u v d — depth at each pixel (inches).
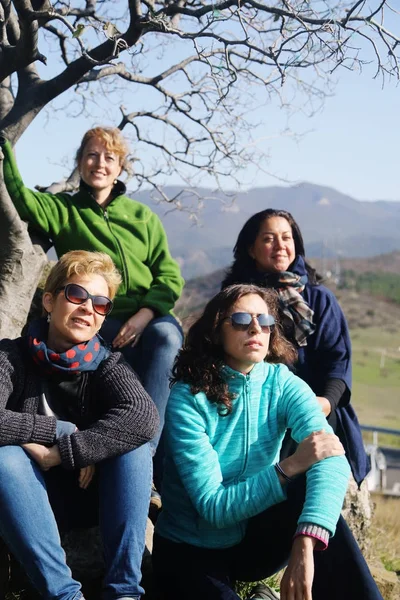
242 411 137.7
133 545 125.5
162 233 200.1
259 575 141.3
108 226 192.7
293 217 187.6
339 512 127.3
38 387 131.9
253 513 129.3
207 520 131.4
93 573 149.3
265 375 141.7
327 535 124.6
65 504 134.3
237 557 139.3
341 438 177.6
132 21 194.5
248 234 187.3
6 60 203.2
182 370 140.9
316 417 137.1
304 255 189.5
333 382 174.2
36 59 202.1
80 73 220.1
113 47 201.6
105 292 136.0
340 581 129.1
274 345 146.0
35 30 192.7
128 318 189.6
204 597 129.3
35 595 143.1
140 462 128.5
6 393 128.2
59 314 132.3
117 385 132.7
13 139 229.1
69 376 133.2
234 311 138.3
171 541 135.9
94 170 190.2
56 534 121.6
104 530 126.6
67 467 124.4
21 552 119.8
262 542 135.8
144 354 180.2
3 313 180.2
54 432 126.1
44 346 130.8
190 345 141.4
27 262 183.5
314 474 128.5
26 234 181.5
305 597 121.7
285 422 140.8
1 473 120.0
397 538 296.8
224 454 136.8
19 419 124.4
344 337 181.5
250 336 136.8
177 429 135.9
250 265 189.3
